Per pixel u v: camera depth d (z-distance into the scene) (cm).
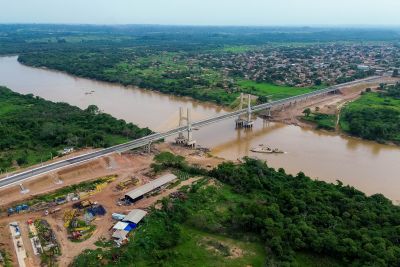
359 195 14088
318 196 13675
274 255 11062
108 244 11312
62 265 10388
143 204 13675
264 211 12456
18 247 11062
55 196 14188
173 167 17100
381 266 10038
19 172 15950
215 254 11231
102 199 14050
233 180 15300
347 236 11462
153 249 11169
